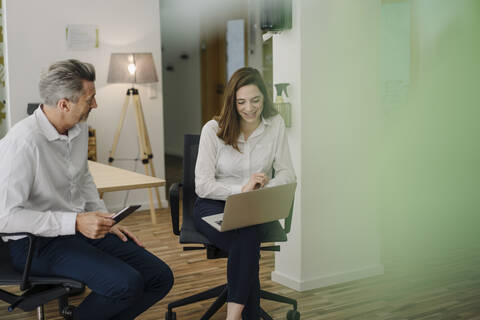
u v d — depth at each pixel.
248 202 1.86
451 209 4.78
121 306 1.77
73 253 1.76
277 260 2.95
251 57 6.77
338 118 2.84
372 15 2.90
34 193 1.78
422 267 3.20
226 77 7.62
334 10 2.76
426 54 4.97
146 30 4.91
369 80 2.93
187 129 8.66
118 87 4.84
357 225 2.97
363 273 3.00
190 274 3.11
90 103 1.83
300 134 2.72
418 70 5.00
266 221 2.00
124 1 4.79
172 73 8.98
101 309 1.79
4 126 5.18
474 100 5.09
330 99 2.79
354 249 2.98
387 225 4.29
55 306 2.61
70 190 1.92
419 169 5.21
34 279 1.71
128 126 4.92
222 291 2.34
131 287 1.73
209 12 7.71
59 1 4.49
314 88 2.73
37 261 1.77
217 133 2.25
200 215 2.19
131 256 1.93
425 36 4.95
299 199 2.75
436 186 5.24
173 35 8.77
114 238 1.98
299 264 2.79
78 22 4.59
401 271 3.13
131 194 4.96
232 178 2.29
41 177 1.77
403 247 3.66
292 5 2.70
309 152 2.75
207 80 7.88
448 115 5.13
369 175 2.99
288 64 2.76
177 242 3.83
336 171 2.86
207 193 2.16
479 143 5.16
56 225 1.68
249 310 1.99
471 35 4.97
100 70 4.73
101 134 4.80
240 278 1.93
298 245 2.78
